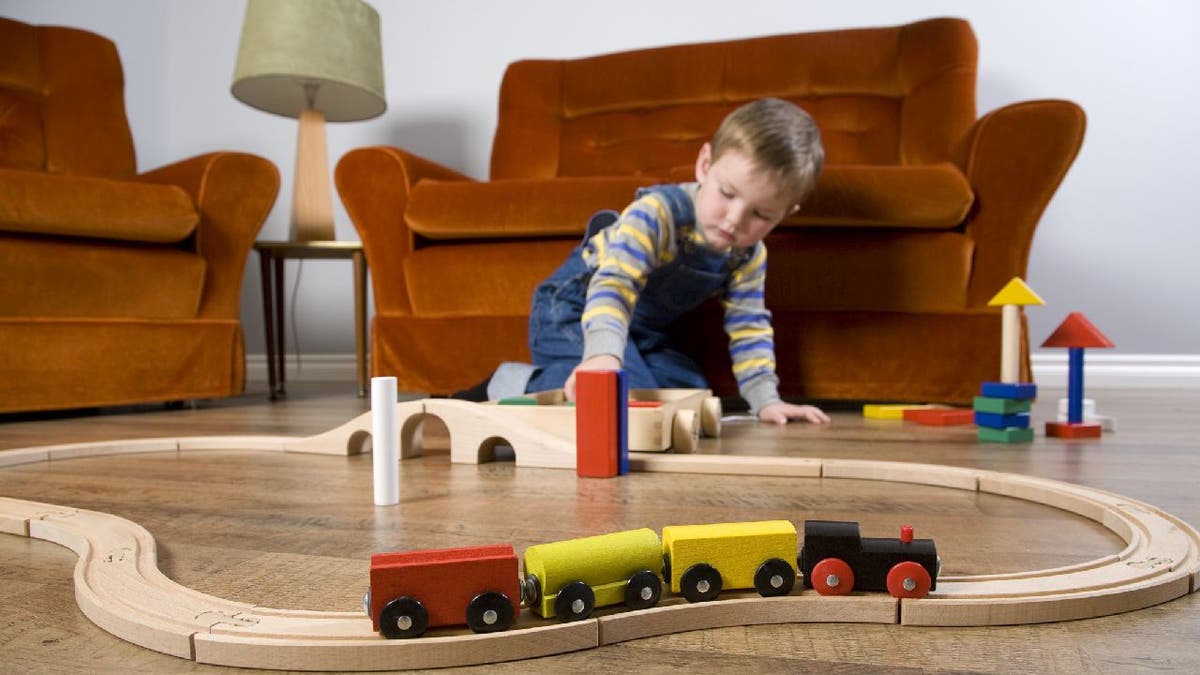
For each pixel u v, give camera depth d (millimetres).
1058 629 481
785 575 508
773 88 2346
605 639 468
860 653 449
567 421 1071
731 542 513
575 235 1775
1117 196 2393
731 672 426
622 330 1325
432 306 1864
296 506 806
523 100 2521
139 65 2918
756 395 1530
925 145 2158
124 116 2387
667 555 522
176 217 1803
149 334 1793
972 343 1642
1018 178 1603
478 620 452
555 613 473
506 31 2766
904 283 1659
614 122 2459
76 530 681
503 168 2498
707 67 2391
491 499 833
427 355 1878
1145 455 1098
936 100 2150
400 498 840
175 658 450
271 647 436
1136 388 2320
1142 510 708
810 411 1478
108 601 500
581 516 755
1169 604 521
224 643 440
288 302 2918
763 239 1714
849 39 2307
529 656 449
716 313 1721
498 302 1818
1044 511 769
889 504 800
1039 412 1725
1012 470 978
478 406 1063
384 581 446
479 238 1849
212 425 1544
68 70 2332
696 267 1476
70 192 1656
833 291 1690
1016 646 456
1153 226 2379
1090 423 1321
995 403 1236
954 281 1639
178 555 634
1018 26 2420
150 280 1788
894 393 1683
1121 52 2371
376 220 1896
